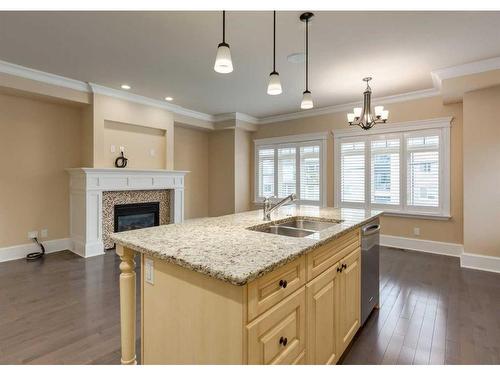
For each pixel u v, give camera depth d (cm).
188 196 646
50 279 333
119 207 477
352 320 210
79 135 469
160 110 531
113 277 342
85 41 296
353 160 532
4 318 244
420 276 354
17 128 409
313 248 151
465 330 230
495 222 363
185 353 134
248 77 400
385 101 491
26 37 288
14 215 410
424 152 462
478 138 371
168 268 143
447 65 357
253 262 122
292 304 138
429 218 460
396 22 260
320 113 573
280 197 629
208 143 686
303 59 338
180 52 322
